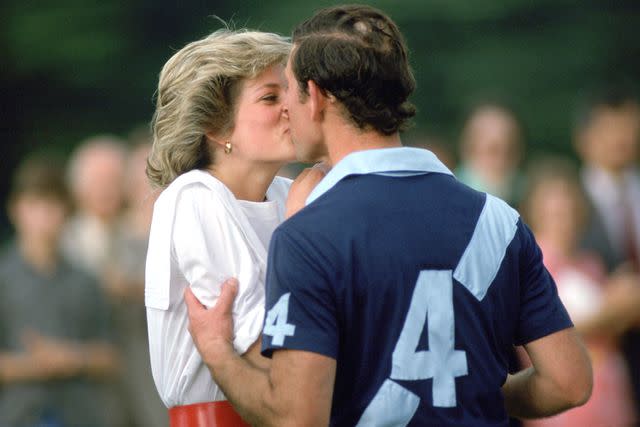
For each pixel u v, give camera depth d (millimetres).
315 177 8898
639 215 17250
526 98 39438
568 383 8781
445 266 8352
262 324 8859
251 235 9148
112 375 18125
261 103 9359
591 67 39750
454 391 8297
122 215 19484
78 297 18031
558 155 39750
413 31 38969
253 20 38344
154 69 40000
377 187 8398
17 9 39688
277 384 8203
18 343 17891
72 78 40000
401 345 8227
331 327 8188
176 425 9359
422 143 21641
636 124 17375
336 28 8492
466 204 8547
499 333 8578
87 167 19453
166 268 9164
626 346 16656
